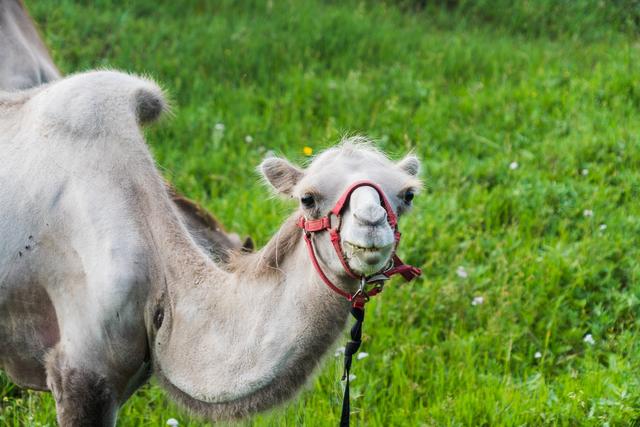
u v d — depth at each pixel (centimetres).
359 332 377
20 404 539
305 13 1201
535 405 538
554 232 728
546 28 1289
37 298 445
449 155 846
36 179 438
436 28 1277
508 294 642
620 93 958
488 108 952
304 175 390
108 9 1140
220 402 404
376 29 1178
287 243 394
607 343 603
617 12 1301
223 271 422
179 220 443
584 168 811
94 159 434
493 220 748
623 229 720
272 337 389
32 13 1072
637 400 525
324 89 987
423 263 698
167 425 525
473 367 584
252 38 1100
